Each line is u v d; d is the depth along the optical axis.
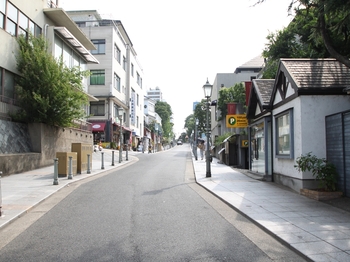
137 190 11.82
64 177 14.91
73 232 6.48
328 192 9.44
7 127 16.75
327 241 5.68
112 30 39.34
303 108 10.70
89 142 28.91
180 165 23.73
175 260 4.95
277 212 7.99
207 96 16.78
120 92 44.22
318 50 14.44
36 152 18.47
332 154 10.06
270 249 5.48
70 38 24.61
